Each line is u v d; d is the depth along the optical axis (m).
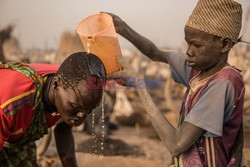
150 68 17.91
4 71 2.13
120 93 8.89
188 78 2.55
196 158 2.20
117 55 2.31
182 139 2.10
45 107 2.22
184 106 2.30
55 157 4.68
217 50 2.11
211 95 2.11
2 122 2.07
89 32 2.40
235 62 8.43
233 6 2.09
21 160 2.55
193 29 2.10
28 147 2.61
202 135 2.18
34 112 2.19
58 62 5.79
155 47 2.75
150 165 4.46
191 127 2.10
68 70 1.99
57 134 2.82
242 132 2.23
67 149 2.85
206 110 2.09
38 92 2.13
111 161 4.50
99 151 5.52
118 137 6.87
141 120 8.59
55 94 2.05
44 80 2.18
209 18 2.08
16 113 2.08
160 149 6.12
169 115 9.37
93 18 2.43
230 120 2.16
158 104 11.74
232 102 2.11
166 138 2.14
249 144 6.57
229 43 2.12
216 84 2.11
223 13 2.08
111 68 2.31
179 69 2.60
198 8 2.12
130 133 7.74
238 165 2.18
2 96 2.03
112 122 8.65
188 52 2.14
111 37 2.28
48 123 2.36
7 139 2.18
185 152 2.23
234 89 2.10
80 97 1.96
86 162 4.64
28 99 2.11
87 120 6.39
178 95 11.67
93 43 2.24
